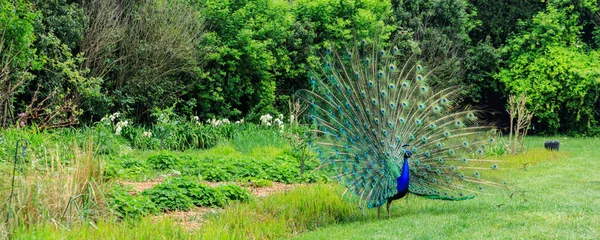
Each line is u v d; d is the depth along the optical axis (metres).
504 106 33.38
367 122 9.44
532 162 17.02
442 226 8.52
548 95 29.91
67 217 7.69
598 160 17.89
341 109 9.69
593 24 33.00
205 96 24.11
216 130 21.20
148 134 19.61
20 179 8.03
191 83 24.45
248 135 20.33
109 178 10.23
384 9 28.62
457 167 9.59
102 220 7.88
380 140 9.35
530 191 11.81
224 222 8.45
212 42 24.05
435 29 29.59
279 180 13.41
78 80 20.11
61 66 19.28
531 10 32.47
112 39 21.69
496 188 10.27
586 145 24.53
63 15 20.44
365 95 9.51
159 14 22.83
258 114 25.83
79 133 17.28
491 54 31.23
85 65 21.39
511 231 8.05
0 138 13.76
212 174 13.20
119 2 22.53
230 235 7.61
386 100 9.55
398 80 9.85
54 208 7.81
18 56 16.36
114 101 22.28
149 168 13.94
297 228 8.85
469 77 31.48
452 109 10.33
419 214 9.66
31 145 12.51
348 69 10.01
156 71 22.55
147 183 12.20
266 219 8.88
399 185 9.13
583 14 31.84
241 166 14.29
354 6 27.78
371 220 9.41
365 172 9.25
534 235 7.75
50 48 19.86
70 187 8.09
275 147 19.06
